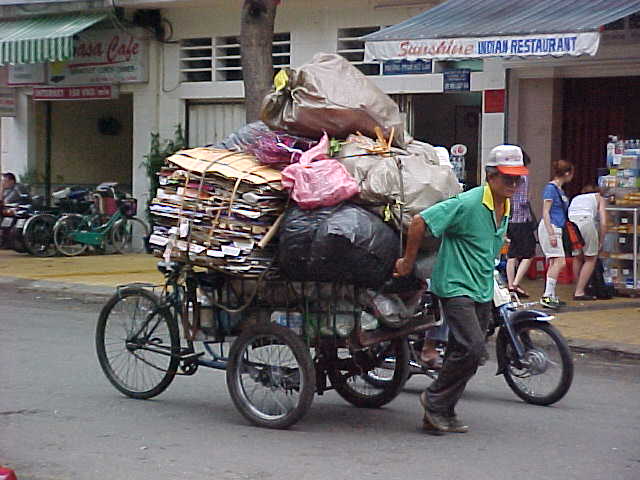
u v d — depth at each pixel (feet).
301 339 25.85
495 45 44.29
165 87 70.13
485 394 31.12
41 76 74.28
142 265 63.00
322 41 63.36
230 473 22.21
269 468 22.61
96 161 80.53
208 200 26.18
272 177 25.25
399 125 26.68
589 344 38.50
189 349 28.12
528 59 55.47
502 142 57.16
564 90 57.57
